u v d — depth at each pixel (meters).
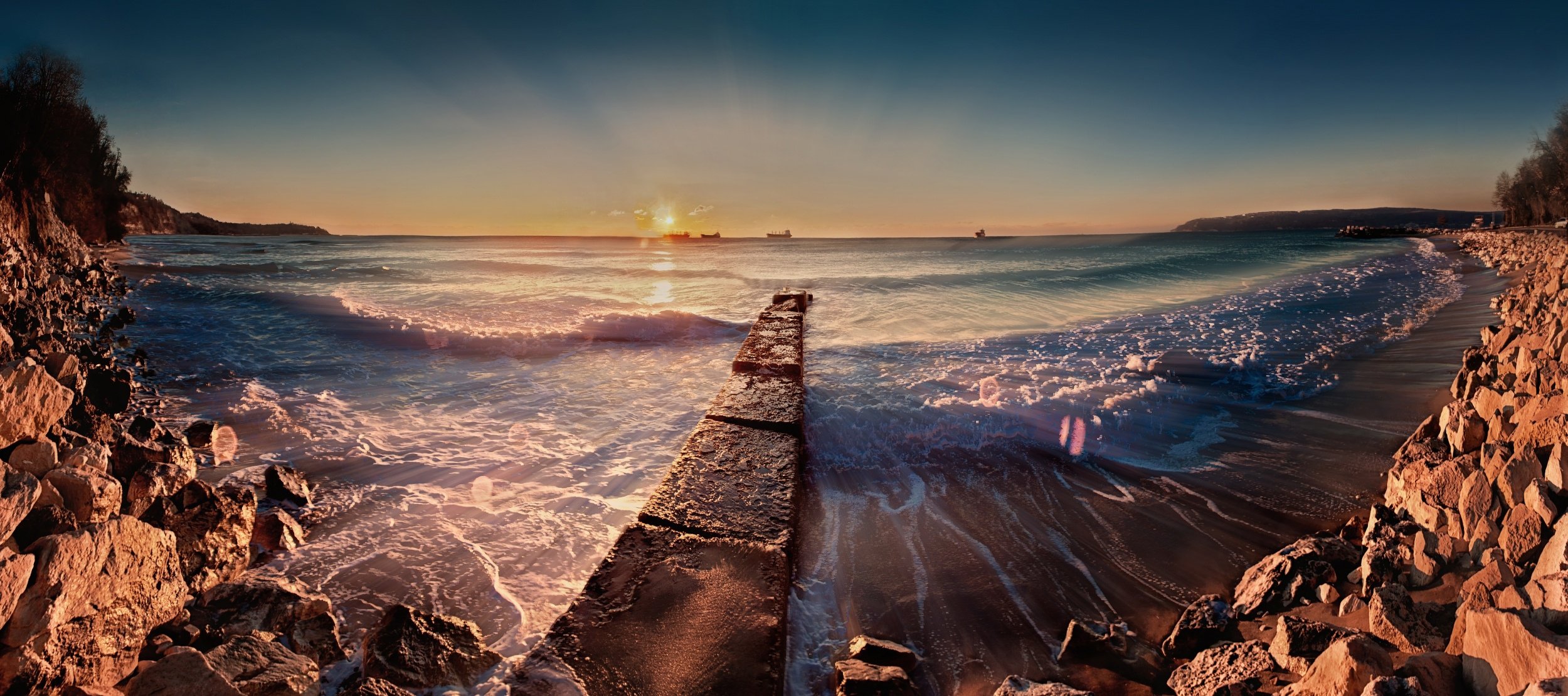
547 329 11.79
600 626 2.97
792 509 4.22
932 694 2.85
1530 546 2.48
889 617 3.41
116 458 3.84
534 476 5.15
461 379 8.40
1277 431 6.05
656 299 18.70
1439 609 2.52
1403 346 9.53
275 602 2.95
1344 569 3.16
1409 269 23.17
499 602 3.36
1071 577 3.74
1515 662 1.82
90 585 2.26
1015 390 7.74
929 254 49.38
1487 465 3.01
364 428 6.24
